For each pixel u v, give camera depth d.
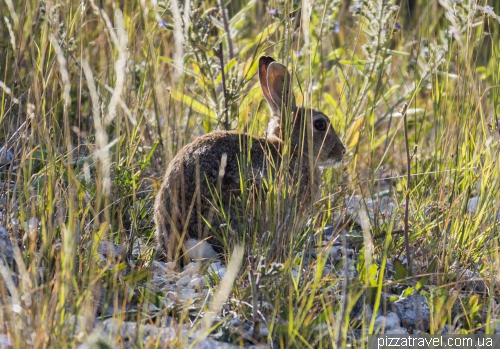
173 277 8.11
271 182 8.55
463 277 8.34
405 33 15.04
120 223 8.68
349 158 11.76
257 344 6.67
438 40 14.08
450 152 10.30
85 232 7.99
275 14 10.91
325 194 10.78
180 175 8.95
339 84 12.38
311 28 12.30
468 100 10.22
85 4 10.53
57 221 8.13
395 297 7.62
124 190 9.38
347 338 6.84
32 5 10.81
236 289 7.41
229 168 9.02
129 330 6.62
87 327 6.25
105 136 6.47
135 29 11.45
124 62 6.46
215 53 10.52
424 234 9.23
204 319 6.62
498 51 11.88
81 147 10.04
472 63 11.17
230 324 6.89
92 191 8.91
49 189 7.69
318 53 12.65
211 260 8.46
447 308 7.18
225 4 11.86
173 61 11.16
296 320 6.72
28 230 7.75
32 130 8.44
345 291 6.68
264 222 8.45
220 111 11.06
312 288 7.16
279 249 8.11
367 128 11.93
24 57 10.47
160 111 11.41
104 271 7.44
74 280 6.48
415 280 8.12
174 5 7.01
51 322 5.98
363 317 6.75
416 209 9.87
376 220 9.55
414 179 10.95
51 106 9.27
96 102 6.40
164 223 8.98
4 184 9.06
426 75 12.14
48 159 8.39
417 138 11.34
